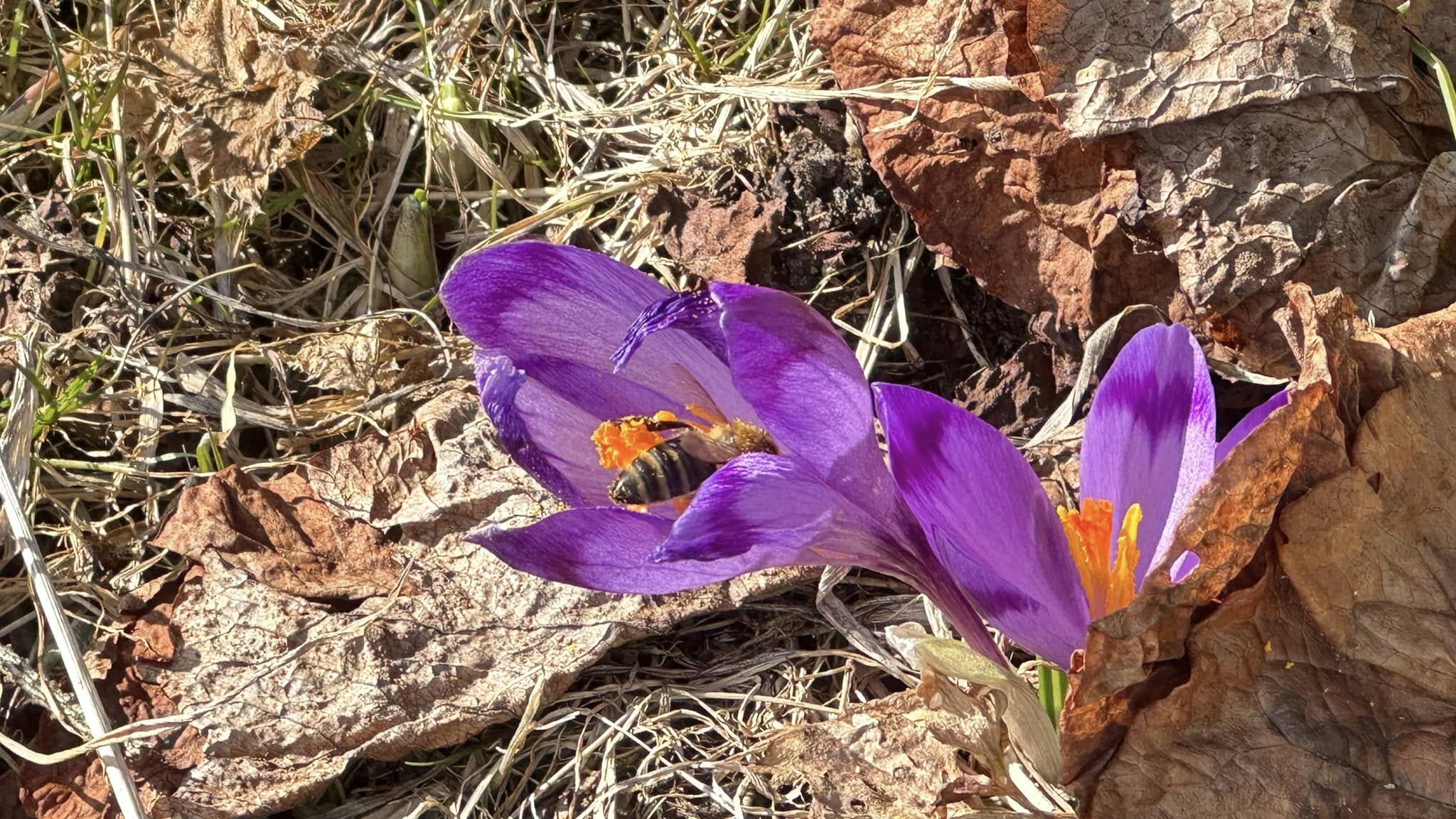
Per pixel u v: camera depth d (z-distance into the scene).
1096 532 0.10
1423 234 0.12
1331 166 0.12
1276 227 0.12
